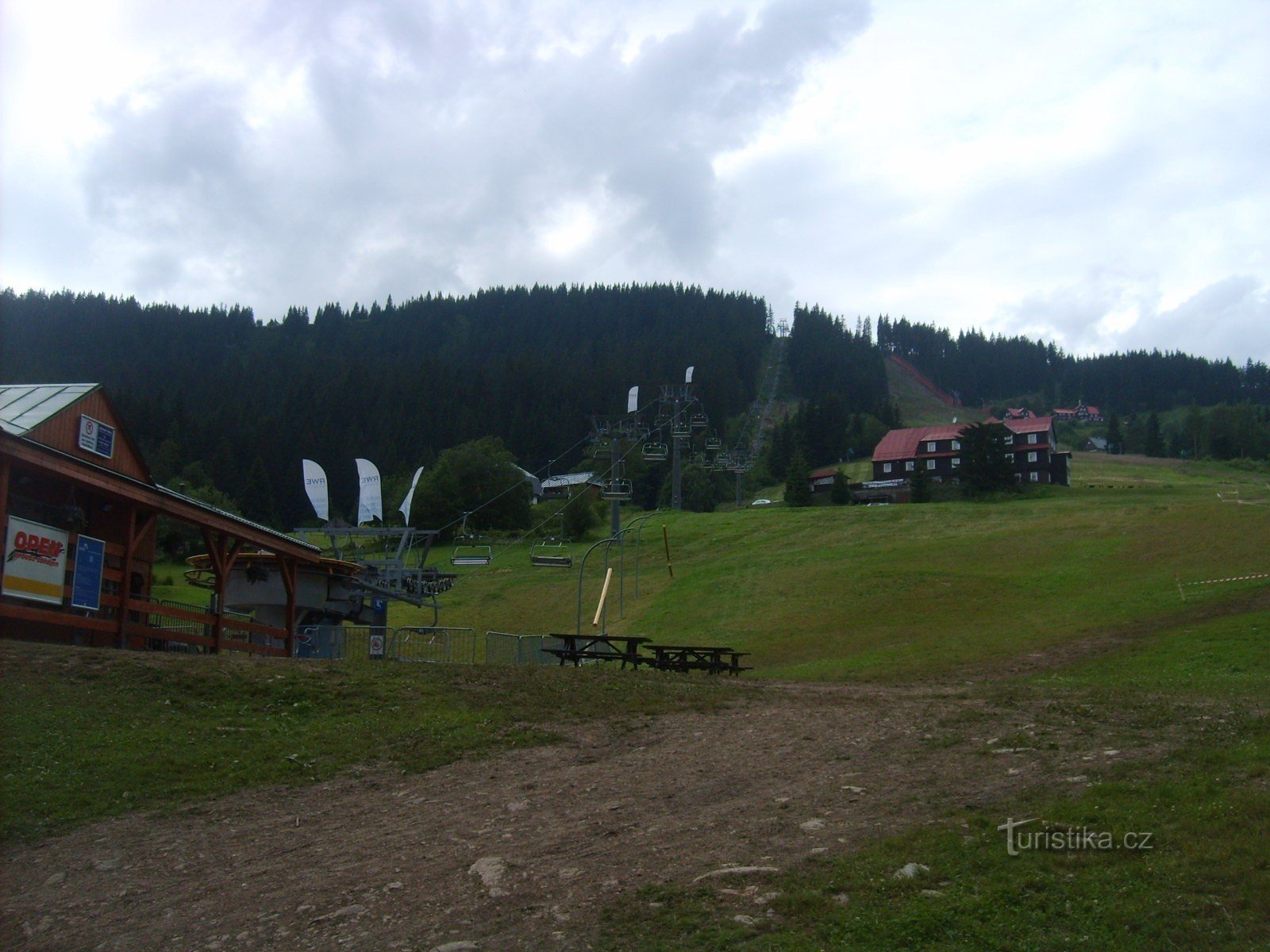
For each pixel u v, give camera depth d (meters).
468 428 153.88
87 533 29.56
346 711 19.89
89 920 10.91
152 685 19.77
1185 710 17.39
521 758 17.16
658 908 10.15
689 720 19.77
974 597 56.00
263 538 33.56
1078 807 11.98
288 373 173.50
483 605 73.56
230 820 14.13
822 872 10.72
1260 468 164.50
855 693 23.53
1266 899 9.04
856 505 119.25
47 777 15.07
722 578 71.25
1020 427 137.50
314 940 10.08
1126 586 54.44
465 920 10.27
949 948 8.94
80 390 29.97
